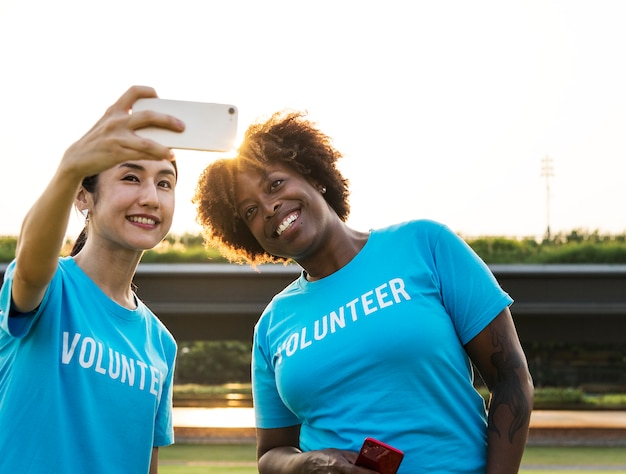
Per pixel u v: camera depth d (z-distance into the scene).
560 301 30.38
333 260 3.31
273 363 3.41
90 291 3.29
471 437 3.09
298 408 3.25
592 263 31.20
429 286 3.17
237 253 3.73
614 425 23.75
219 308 29.94
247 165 3.31
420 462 2.99
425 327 3.06
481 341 3.16
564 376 60.41
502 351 3.12
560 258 31.38
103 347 3.22
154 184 3.28
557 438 21.22
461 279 3.19
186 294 30.06
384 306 3.10
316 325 3.19
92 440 3.12
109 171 3.25
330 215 3.32
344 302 3.17
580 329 31.12
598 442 20.94
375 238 3.30
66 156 2.60
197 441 20.72
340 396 3.11
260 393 3.56
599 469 15.48
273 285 30.05
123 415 3.23
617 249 31.36
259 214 3.30
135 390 3.28
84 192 3.34
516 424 3.03
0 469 3.02
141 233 3.26
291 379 3.20
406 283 3.15
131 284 3.62
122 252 3.33
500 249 32.03
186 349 70.94
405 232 3.29
